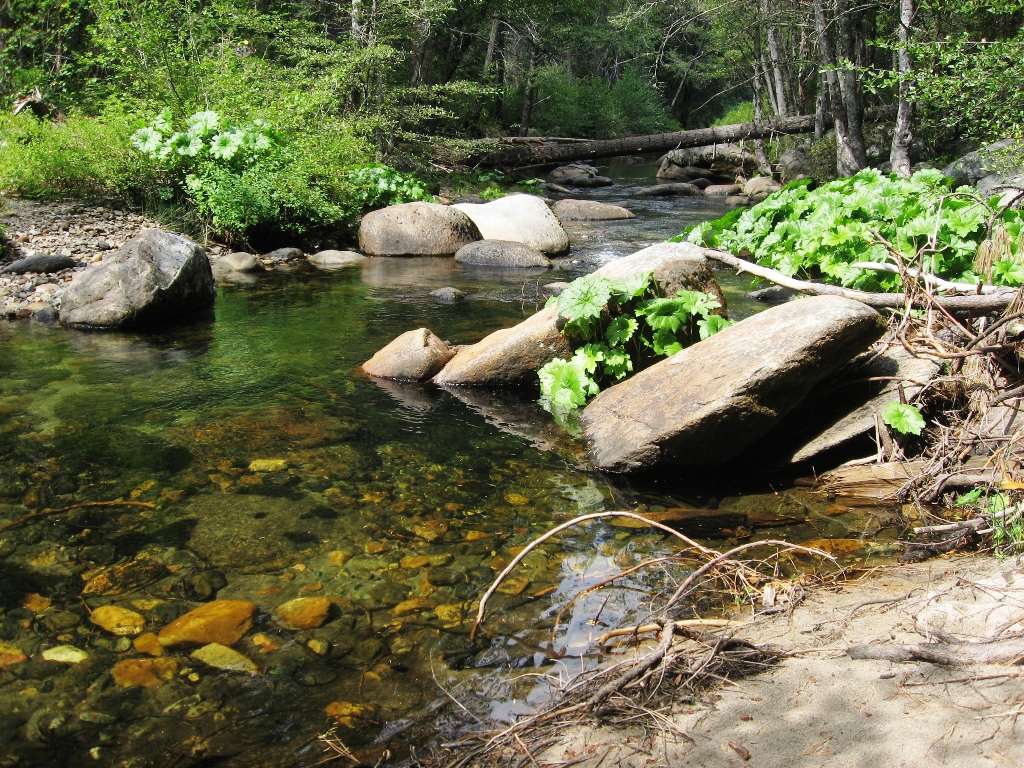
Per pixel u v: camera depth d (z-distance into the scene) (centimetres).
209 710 240
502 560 335
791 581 303
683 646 259
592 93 3675
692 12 2088
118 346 663
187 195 1124
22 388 551
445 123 2467
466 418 514
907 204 723
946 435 408
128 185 1081
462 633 281
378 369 601
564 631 282
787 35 2228
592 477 425
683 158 2578
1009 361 433
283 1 1925
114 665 261
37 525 359
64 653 267
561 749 211
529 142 2564
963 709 200
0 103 1431
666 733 211
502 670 259
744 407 400
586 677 249
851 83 1636
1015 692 203
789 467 431
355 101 1791
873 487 398
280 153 1159
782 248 790
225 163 1116
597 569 327
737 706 219
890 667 226
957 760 182
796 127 2191
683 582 304
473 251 1121
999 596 263
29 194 1048
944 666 222
